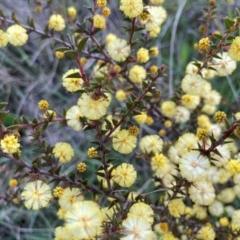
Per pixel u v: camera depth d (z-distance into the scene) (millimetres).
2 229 279
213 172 206
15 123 172
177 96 219
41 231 274
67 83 172
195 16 321
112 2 327
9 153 165
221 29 293
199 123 234
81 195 177
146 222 147
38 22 307
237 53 157
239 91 294
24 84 314
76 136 302
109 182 179
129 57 205
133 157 279
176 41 326
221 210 217
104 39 314
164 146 226
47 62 324
